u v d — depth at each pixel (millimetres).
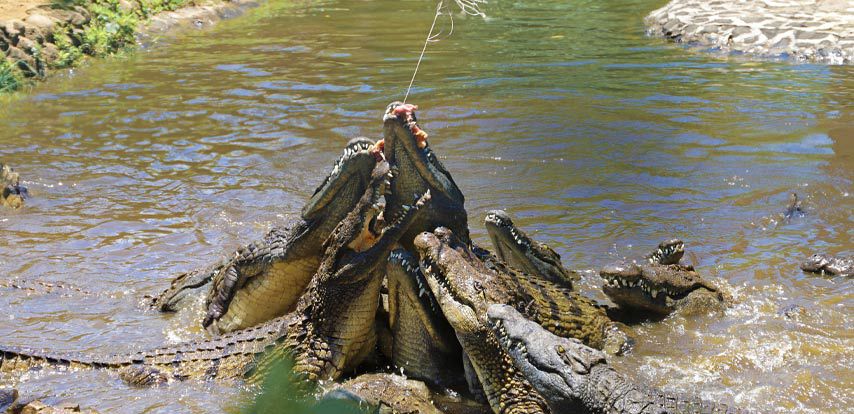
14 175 9922
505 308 5914
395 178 6734
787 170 10297
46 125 12539
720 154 10898
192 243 8750
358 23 19953
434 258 6312
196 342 6488
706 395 6066
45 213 9484
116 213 9469
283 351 6254
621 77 14633
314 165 10773
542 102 13133
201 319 7348
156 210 9555
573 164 10648
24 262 8289
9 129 12344
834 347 6645
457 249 6480
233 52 17094
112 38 17297
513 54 16422
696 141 11367
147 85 14688
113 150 11469
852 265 7785
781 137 11453
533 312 6586
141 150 11453
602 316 7137
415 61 15930
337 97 13609
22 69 15016
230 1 21875
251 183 10266
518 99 13297
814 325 6977
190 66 15992
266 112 12922
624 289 7266
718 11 18125
